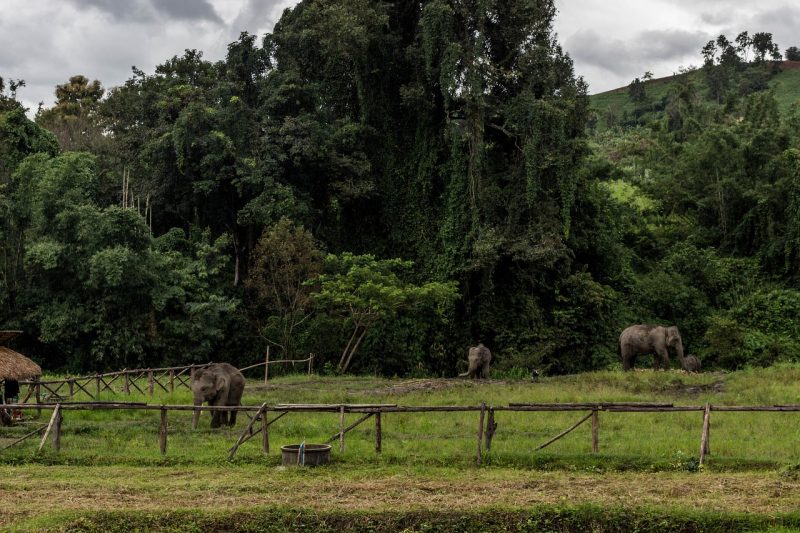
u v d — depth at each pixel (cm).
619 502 1048
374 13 3522
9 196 3428
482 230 3422
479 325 3553
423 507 1034
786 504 1040
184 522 984
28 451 1382
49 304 3253
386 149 3869
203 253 3459
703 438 1305
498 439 1533
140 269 3166
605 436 1546
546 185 3497
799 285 3841
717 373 2461
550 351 3484
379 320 3472
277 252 3244
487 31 3600
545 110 3338
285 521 1000
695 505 1039
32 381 1898
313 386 2570
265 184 3441
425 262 3691
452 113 3641
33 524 958
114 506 1044
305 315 3503
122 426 1683
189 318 3353
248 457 1347
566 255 3475
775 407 1321
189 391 2294
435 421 1761
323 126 3747
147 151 3619
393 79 3834
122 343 3184
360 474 1232
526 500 1067
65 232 3256
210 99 3775
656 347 2766
